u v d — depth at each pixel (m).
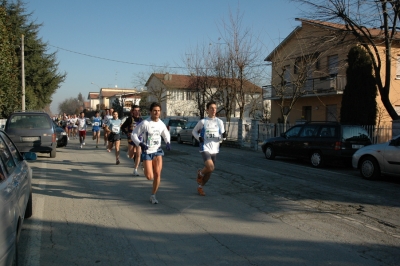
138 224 5.66
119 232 5.29
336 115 22.77
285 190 8.34
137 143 6.59
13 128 12.64
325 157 12.20
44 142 12.91
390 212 6.61
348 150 11.91
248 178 9.81
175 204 6.88
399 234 5.38
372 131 15.84
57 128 17.81
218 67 25.84
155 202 6.90
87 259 4.34
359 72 17.89
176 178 9.55
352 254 4.55
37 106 37.00
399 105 21.55
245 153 17.27
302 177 10.27
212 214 6.24
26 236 5.09
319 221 5.94
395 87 21.23
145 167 6.69
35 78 35.16
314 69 22.50
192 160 13.38
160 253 4.53
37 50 34.97
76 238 5.04
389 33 14.90
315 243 4.91
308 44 18.12
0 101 19.16
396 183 9.63
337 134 12.11
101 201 7.07
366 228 5.62
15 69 21.80
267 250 4.64
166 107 45.69
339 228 5.59
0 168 3.76
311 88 23.14
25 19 34.34
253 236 5.16
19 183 4.24
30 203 5.69
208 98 28.09
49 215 6.09
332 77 21.72
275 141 14.34
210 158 7.33
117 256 4.43
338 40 15.62
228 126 21.77
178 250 4.62
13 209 3.43
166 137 6.87
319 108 24.30
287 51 24.59
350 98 18.08
